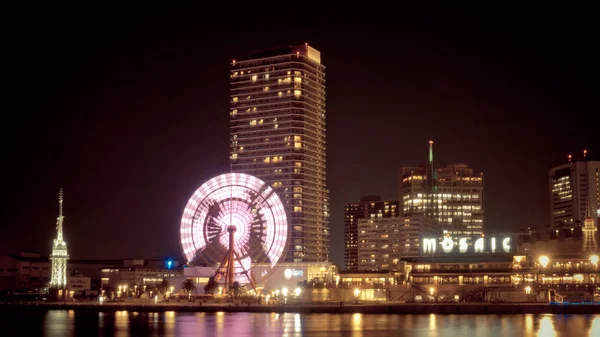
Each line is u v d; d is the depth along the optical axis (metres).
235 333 198.00
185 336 192.75
